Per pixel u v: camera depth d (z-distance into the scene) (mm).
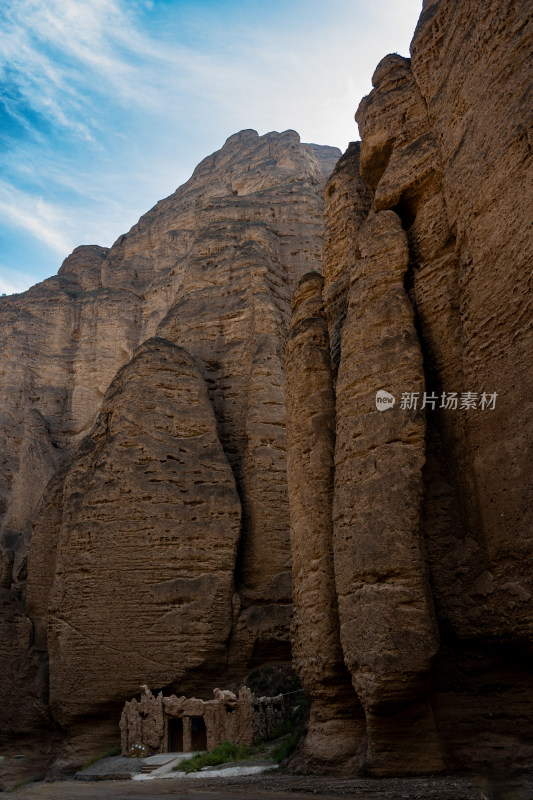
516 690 12297
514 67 13242
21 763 29016
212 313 37531
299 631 16141
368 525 13773
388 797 9680
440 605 13273
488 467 12953
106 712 26844
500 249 13164
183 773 18031
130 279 58062
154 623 27422
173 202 65500
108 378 52938
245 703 21297
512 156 12945
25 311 56750
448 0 17328
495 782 9008
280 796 11031
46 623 33094
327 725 14734
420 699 12594
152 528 28922
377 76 20234
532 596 11688
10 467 49625
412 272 16422
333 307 19922
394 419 14211
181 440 31172
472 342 13805
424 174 16734
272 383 33688
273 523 30469
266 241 41375
